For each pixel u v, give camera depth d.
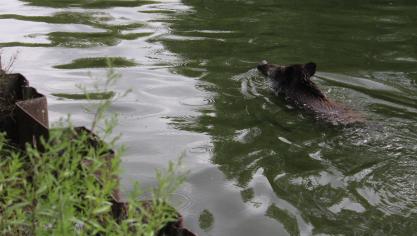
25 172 3.28
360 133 6.30
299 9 12.86
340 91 7.82
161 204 2.76
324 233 4.36
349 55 9.46
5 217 2.81
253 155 5.73
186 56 9.16
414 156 5.70
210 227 4.43
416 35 10.73
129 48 9.52
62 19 11.50
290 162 5.58
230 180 5.21
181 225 3.41
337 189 5.04
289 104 7.34
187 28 11.01
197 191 5.00
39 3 13.11
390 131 6.36
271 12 12.52
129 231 3.00
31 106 4.77
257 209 4.71
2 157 4.35
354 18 12.04
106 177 2.93
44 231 2.70
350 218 4.57
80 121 6.41
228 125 6.53
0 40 9.78
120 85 7.70
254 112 6.98
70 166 3.07
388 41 10.32
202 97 7.41
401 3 13.60
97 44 9.71
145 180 5.13
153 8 12.84
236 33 10.70
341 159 5.63
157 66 8.60
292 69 7.82
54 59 8.79
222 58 9.12
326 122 6.69
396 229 4.39
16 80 5.26
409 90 7.85
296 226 4.46
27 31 10.45
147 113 6.80
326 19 11.93
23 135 4.56
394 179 5.20
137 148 5.82
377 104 7.31
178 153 5.75
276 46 9.88
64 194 2.77
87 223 2.78
